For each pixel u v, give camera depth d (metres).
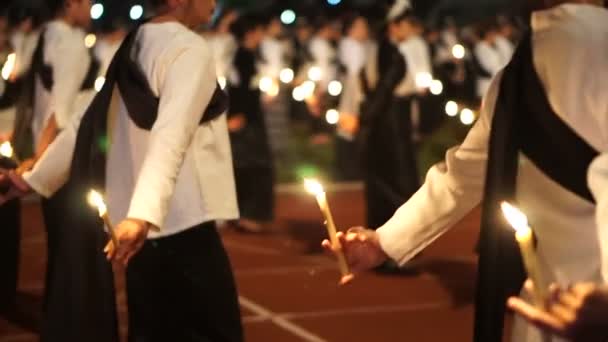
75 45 7.02
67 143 4.66
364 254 3.68
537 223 3.09
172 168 4.09
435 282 8.99
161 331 4.54
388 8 9.61
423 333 7.27
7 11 13.02
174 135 4.12
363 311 7.93
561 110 3.01
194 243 4.47
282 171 18.56
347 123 10.04
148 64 4.34
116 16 16.41
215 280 4.51
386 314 7.84
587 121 2.97
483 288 3.16
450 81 17.09
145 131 4.34
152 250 4.45
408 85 9.64
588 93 2.95
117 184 4.41
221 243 4.59
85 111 4.56
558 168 3.02
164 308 4.52
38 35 7.60
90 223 4.38
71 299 4.36
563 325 2.21
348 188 16.42
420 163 16.36
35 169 4.70
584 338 2.21
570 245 3.04
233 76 12.18
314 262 9.98
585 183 2.98
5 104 8.08
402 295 8.49
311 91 10.16
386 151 9.66
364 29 12.69
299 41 21.44
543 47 3.07
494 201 3.12
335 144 17.28
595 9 3.08
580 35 3.00
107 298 4.36
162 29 4.40
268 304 8.20
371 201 9.79
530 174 3.11
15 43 12.55
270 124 20.94
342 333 7.27
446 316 7.77
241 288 8.82
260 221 12.03
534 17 3.13
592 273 3.03
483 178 3.49
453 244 10.90
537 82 3.06
